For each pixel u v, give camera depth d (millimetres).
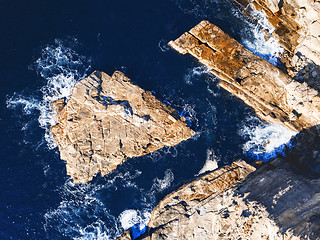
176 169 36219
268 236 27812
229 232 30156
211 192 34406
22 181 34000
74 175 34531
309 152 36375
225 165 36281
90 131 35219
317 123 35594
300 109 35875
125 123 35719
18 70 36219
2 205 33156
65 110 35594
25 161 34500
